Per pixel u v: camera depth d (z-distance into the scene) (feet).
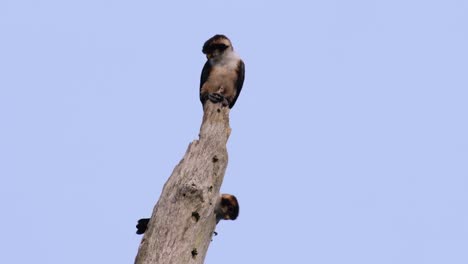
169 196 39.01
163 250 37.04
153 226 38.09
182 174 39.83
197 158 40.86
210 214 39.37
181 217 38.11
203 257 38.68
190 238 37.78
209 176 40.32
